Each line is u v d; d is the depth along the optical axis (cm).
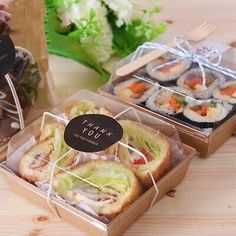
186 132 76
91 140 69
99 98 77
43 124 73
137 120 74
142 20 90
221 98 79
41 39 79
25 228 69
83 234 68
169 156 70
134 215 68
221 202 72
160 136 72
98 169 68
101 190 66
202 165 76
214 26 93
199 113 77
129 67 83
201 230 69
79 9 86
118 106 76
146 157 70
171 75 82
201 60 83
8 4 75
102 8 87
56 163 68
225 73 82
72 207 65
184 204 71
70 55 90
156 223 69
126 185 66
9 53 74
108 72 88
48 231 69
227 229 69
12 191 73
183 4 103
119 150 69
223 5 103
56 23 88
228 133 78
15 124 77
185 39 87
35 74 79
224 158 77
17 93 77
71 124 70
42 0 78
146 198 68
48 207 69
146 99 79
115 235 67
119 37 91
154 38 90
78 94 77
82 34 86
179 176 72
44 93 81
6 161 71
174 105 78
